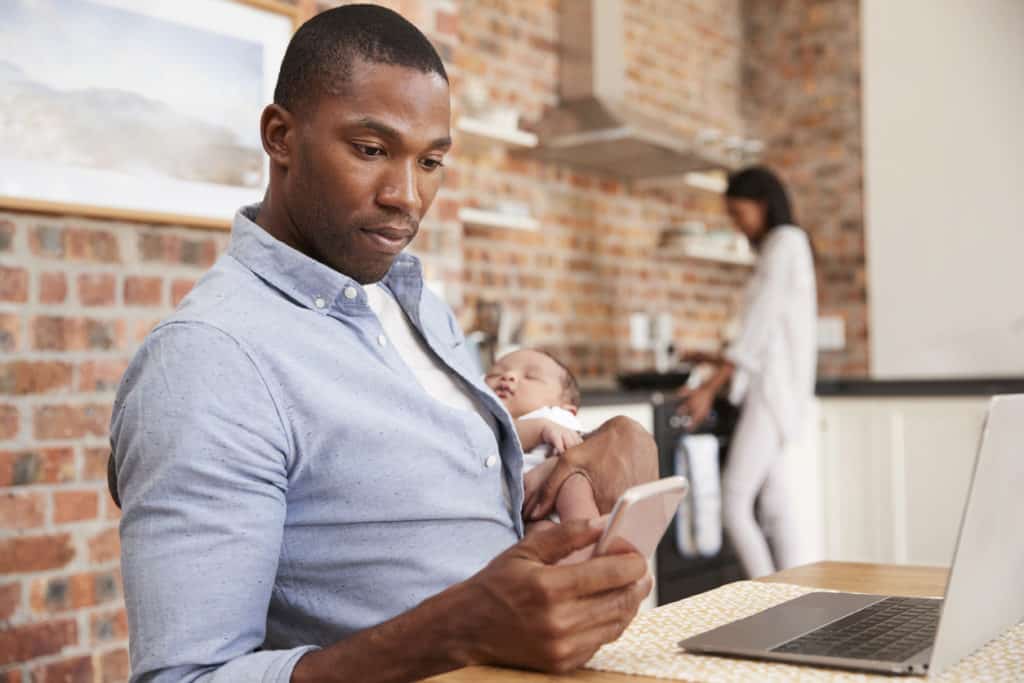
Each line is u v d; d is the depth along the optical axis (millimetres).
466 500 1053
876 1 5297
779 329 3490
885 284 5230
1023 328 4910
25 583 1922
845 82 5383
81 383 2006
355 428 983
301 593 1003
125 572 890
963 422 4098
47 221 1959
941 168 5117
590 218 4672
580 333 4594
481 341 3428
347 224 1001
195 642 854
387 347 1077
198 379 904
